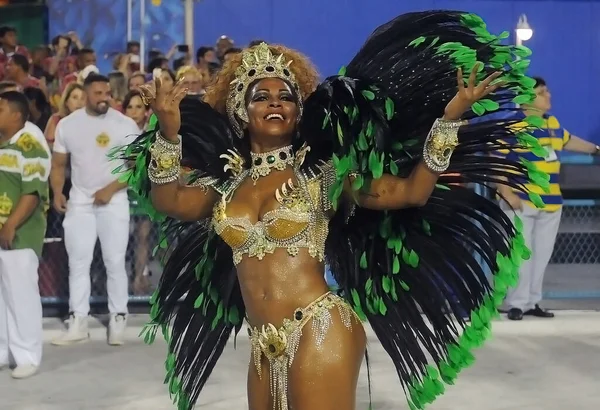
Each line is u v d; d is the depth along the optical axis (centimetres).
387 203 248
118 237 616
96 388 510
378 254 273
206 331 297
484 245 268
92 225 617
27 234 527
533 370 554
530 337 653
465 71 255
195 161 279
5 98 510
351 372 248
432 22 266
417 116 262
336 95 255
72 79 761
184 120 277
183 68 689
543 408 466
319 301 250
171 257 297
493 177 287
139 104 702
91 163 611
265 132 257
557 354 600
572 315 699
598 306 738
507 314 691
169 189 256
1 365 558
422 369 274
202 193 267
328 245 276
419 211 268
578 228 781
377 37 270
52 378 533
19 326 533
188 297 296
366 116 247
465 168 263
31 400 483
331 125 256
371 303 275
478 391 501
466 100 228
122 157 276
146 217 692
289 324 248
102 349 612
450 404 473
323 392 244
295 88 263
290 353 247
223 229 257
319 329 247
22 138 520
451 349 271
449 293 271
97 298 696
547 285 767
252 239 252
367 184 250
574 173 757
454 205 267
